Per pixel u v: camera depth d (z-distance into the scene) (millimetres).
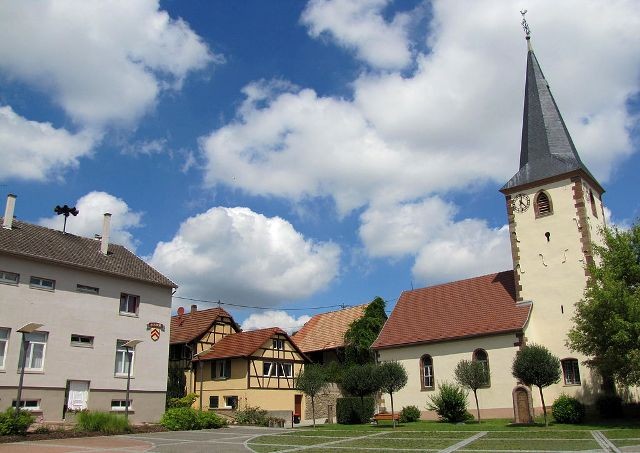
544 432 22984
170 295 35469
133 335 32781
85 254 32469
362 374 32375
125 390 31703
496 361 31969
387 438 22781
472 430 25281
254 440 22156
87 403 29828
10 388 26828
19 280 28141
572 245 32125
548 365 26438
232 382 40625
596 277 27578
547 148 34750
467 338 33375
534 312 32594
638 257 27594
